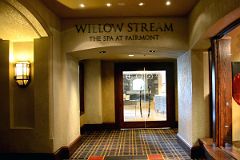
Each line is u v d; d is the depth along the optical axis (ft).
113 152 19.33
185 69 19.33
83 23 18.45
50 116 16.76
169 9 16.71
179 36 18.28
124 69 30.50
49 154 16.65
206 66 17.70
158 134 26.30
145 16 18.25
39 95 16.84
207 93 17.66
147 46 18.30
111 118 30.25
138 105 30.58
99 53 20.58
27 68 17.04
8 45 17.15
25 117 17.24
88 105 29.71
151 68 30.40
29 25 15.55
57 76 17.67
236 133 16.97
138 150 19.77
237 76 16.96
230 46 15.48
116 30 18.31
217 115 15.74
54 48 17.17
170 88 30.27
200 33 14.85
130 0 14.97
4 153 16.93
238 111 17.04
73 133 20.12
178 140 21.79
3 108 17.04
